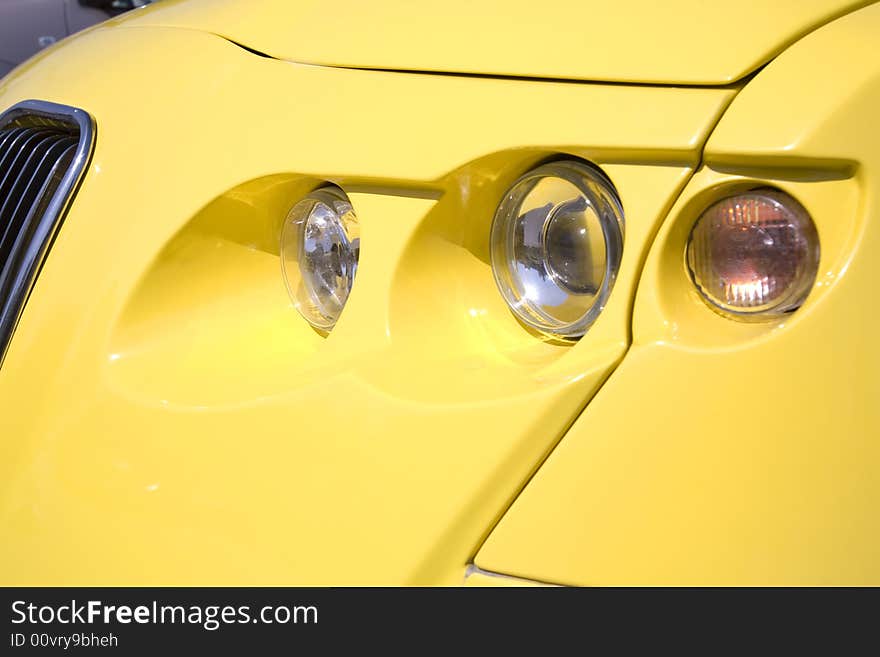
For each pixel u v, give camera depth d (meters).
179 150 1.33
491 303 1.11
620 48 1.06
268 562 1.05
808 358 0.88
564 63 1.08
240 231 1.30
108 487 1.18
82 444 1.23
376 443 1.02
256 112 1.28
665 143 0.97
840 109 0.91
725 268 0.94
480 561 0.97
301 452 1.06
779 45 0.98
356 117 1.18
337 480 1.03
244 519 1.08
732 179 0.94
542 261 1.06
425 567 0.98
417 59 1.19
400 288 1.11
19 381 1.32
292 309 1.27
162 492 1.14
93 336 1.29
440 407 1.00
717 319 0.94
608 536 0.92
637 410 0.92
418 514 0.98
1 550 1.25
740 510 0.88
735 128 0.94
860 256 0.88
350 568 1.01
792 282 0.91
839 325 0.88
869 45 0.94
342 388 1.07
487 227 1.12
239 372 1.20
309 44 1.31
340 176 1.16
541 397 0.95
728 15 1.03
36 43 5.23
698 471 0.90
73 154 1.43
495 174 1.08
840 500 0.87
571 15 1.12
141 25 1.63
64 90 1.54
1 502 1.27
